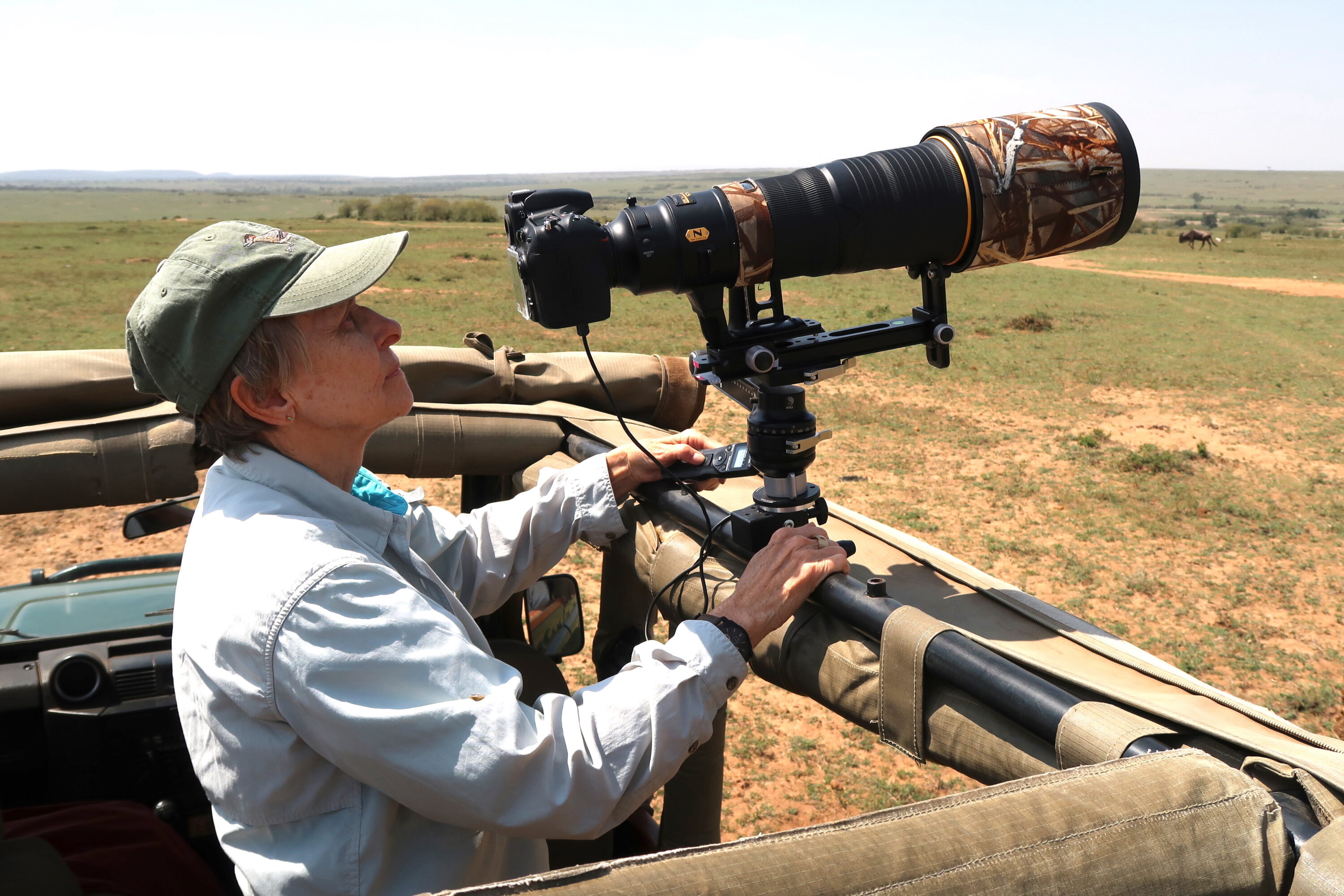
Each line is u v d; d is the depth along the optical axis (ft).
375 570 3.58
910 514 25.18
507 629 8.45
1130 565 22.26
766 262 5.11
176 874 5.68
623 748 3.73
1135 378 43.78
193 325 3.74
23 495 6.99
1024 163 5.10
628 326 55.83
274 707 3.41
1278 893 2.88
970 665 4.04
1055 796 2.93
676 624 5.92
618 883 2.54
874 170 5.13
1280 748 3.43
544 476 5.91
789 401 5.26
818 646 4.91
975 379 42.83
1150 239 198.18
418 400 8.14
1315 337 57.62
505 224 5.27
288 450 4.14
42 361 7.55
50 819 5.86
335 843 3.50
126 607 7.92
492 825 3.47
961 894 2.62
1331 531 24.82
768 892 2.54
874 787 13.88
